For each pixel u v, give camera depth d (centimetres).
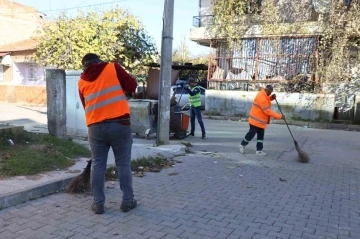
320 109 1590
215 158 762
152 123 963
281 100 1666
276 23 1680
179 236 353
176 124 986
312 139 1127
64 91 766
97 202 403
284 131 1331
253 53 1788
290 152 874
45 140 684
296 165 727
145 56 1750
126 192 414
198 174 616
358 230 388
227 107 1803
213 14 1856
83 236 344
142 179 568
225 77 1864
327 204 477
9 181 468
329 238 363
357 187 573
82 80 409
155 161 679
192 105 1051
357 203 487
